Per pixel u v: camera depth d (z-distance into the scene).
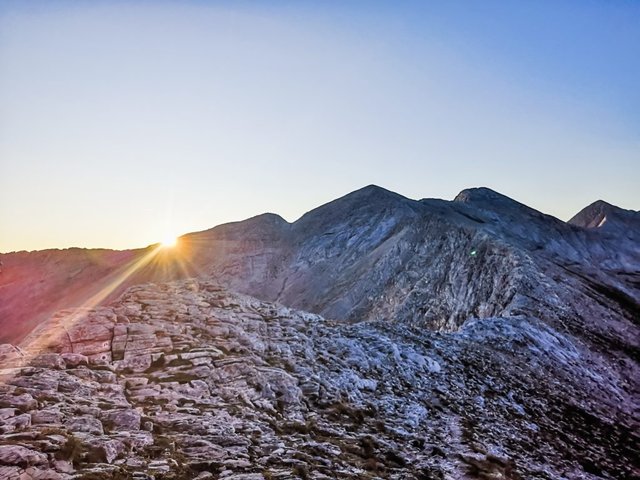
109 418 17.94
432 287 120.81
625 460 29.66
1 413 16.38
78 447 14.88
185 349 26.34
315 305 157.75
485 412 30.09
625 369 57.38
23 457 13.66
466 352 41.47
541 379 42.19
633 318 86.75
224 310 33.66
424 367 34.50
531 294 85.12
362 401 26.58
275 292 194.38
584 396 41.91
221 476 15.52
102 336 25.78
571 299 84.81
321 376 27.66
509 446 25.69
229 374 24.81
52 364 22.03
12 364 21.41
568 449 28.36
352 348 33.16
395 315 116.31
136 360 24.53
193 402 21.64
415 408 27.48
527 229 193.88
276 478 16.00
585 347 60.22
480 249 121.69
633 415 41.81
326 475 17.22
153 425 18.41
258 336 30.95
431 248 144.38
